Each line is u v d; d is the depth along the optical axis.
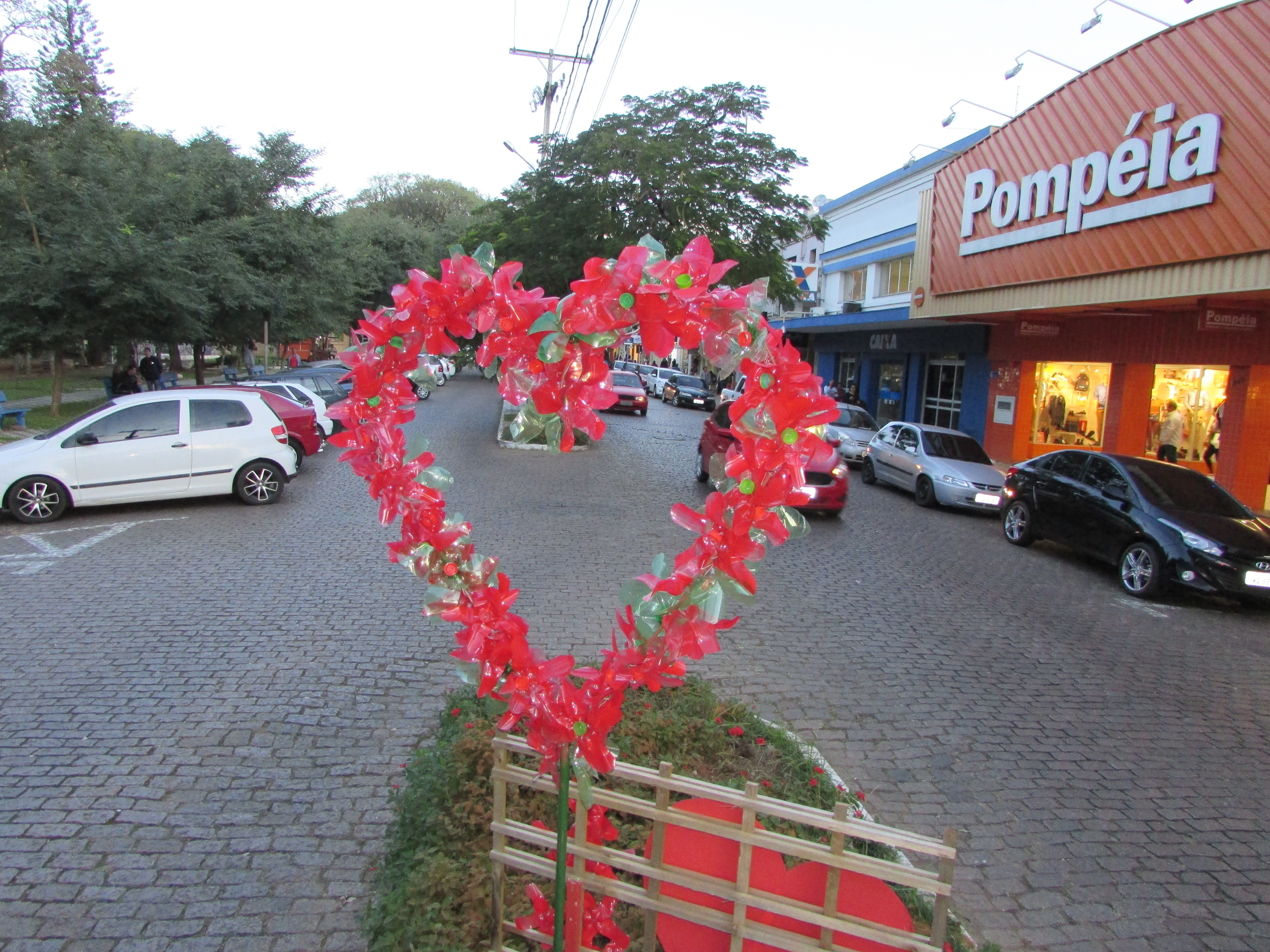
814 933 2.45
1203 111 11.01
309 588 7.59
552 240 17.91
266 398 14.24
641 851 3.39
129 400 10.66
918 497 14.38
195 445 10.87
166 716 4.96
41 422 18.14
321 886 3.50
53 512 10.11
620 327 2.14
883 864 2.34
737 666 6.16
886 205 25.09
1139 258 12.11
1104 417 17.05
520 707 2.41
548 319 2.10
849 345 28.25
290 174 25.64
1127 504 9.41
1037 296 14.32
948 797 4.49
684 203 15.80
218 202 23.80
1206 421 14.59
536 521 10.75
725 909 2.55
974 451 14.81
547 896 3.08
